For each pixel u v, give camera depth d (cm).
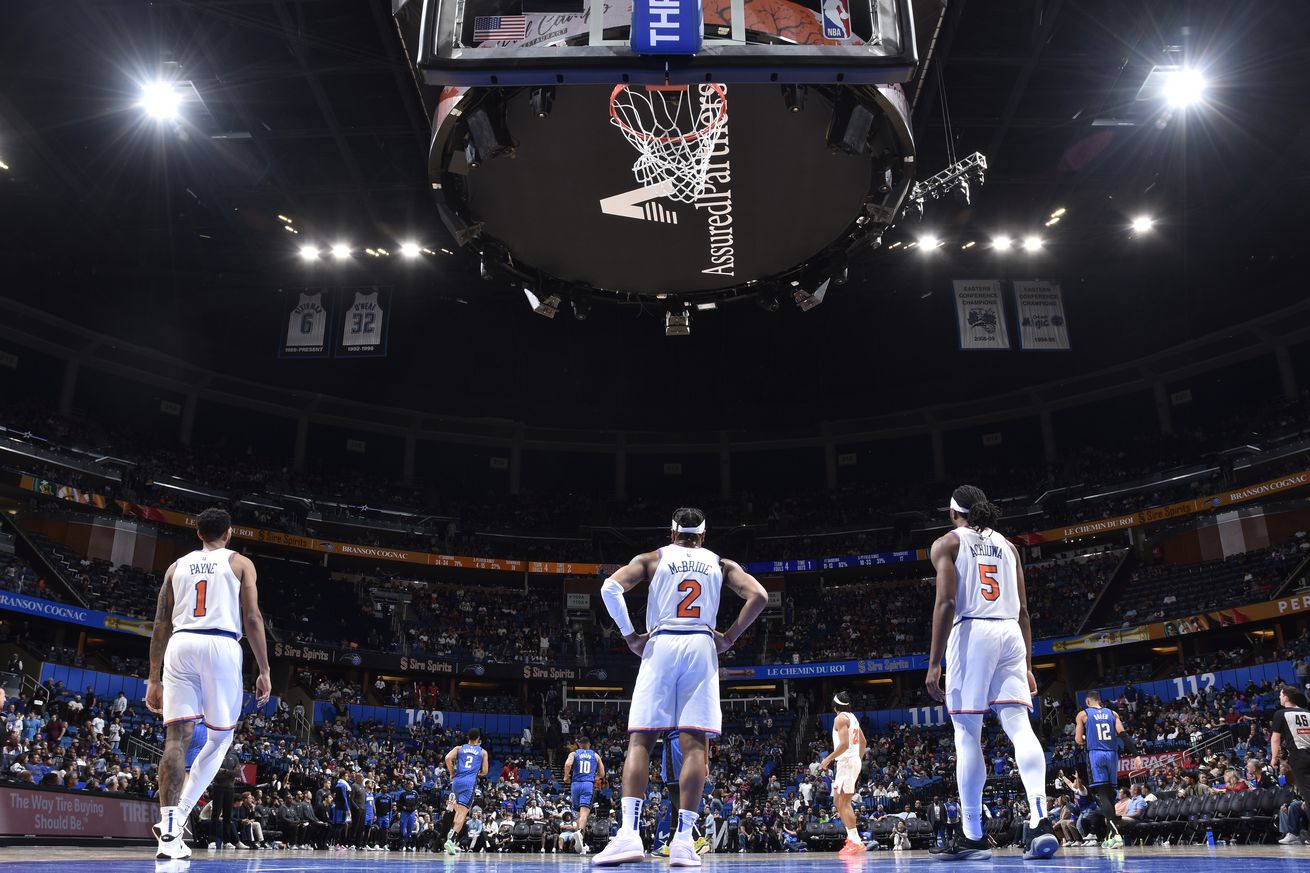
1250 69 2748
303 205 3497
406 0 1319
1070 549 4488
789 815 2688
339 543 4306
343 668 3972
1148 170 3319
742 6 880
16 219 3544
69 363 4141
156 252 3816
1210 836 1711
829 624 4438
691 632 493
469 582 4838
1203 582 3750
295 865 592
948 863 543
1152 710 3145
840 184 1499
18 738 1936
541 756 3691
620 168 1465
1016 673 559
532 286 1738
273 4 2478
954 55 2661
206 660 559
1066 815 1844
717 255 1662
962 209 3472
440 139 1367
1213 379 4447
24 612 2986
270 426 4778
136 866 467
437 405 4944
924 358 4853
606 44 840
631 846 459
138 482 3950
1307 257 3919
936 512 4659
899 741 3484
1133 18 2583
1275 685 2898
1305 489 3853
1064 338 3588
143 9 2533
